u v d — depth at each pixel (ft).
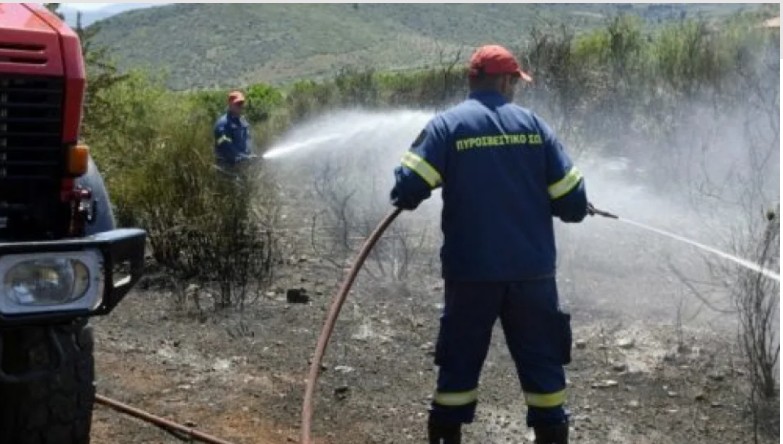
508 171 15.49
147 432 17.52
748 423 17.60
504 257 15.34
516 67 16.05
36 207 14.23
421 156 15.46
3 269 12.83
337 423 18.07
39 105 13.85
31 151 14.01
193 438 16.88
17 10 14.43
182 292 26.50
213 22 448.65
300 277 27.76
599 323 22.47
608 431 17.47
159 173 30.35
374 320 23.79
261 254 28.45
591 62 41.93
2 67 13.47
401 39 236.84
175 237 28.55
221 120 36.52
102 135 34.40
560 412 15.61
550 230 15.80
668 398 18.69
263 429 17.75
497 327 22.58
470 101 15.87
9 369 14.29
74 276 13.32
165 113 48.47
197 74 393.50
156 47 435.12
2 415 14.52
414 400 19.06
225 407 18.74
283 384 19.90
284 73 364.99
